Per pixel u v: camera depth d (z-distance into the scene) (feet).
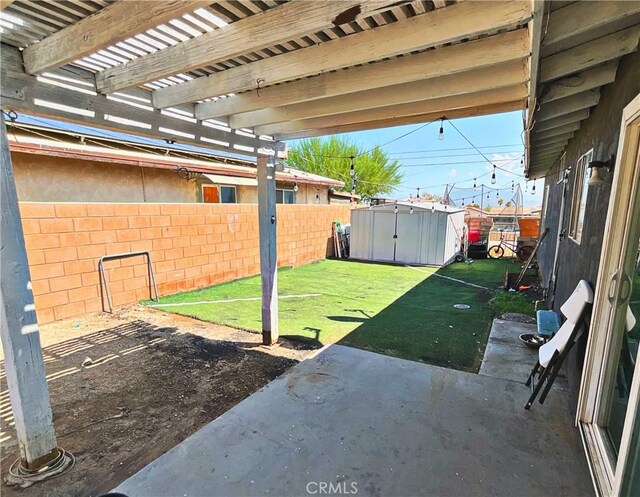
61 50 5.70
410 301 19.56
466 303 19.04
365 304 18.95
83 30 5.39
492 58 5.97
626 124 6.38
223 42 5.62
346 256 37.50
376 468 6.80
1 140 6.06
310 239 33.60
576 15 5.23
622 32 6.10
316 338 13.78
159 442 7.82
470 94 8.20
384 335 14.08
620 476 5.38
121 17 4.96
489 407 8.79
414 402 9.07
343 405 8.95
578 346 8.58
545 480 6.45
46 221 15.48
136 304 18.99
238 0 4.88
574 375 8.84
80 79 7.11
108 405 9.31
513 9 4.66
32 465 6.84
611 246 6.92
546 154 19.01
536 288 22.35
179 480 6.57
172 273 21.11
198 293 21.65
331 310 17.78
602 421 7.37
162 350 12.80
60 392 9.98
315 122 10.49
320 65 6.36
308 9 4.83
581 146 11.82
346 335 14.10
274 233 12.79
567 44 6.24
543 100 7.94
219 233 23.85
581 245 10.30
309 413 8.61
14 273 6.38
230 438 7.72
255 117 10.10
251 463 6.97
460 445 7.41
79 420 8.66
